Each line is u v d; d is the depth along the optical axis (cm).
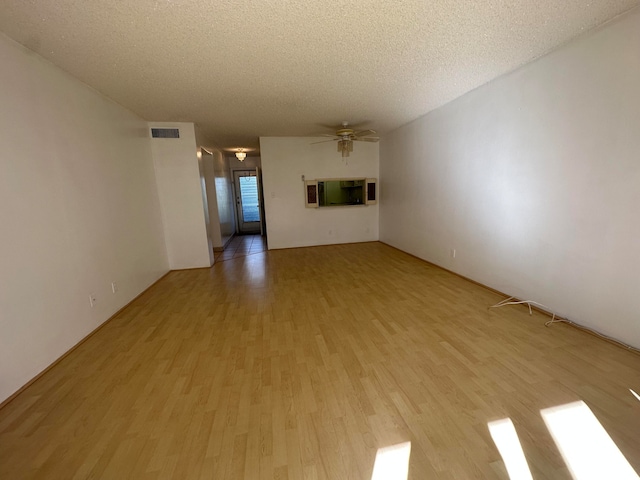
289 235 612
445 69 266
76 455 132
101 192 285
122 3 159
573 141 224
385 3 167
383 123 477
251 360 205
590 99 210
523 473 117
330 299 319
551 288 254
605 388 164
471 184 344
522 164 272
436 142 407
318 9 171
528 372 181
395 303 300
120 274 309
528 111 260
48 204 212
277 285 376
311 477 119
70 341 225
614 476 115
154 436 142
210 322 271
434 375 182
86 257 253
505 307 279
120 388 179
